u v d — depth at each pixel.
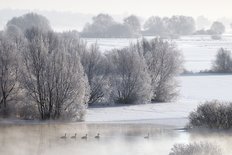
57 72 92.19
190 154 53.94
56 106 92.44
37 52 93.38
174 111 102.88
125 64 114.31
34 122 90.38
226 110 81.31
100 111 102.19
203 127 81.88
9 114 94.31
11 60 95.88
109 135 77.50
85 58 111.31
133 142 71.75
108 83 111.88
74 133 79.38
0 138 74.50
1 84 94.75
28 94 93.31
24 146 68.88
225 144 68.19
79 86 92.81
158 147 67.88
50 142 71.75
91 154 63.88
